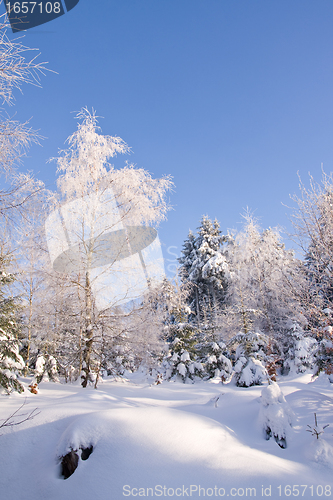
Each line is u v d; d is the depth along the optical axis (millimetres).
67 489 3346
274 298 14195
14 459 3906
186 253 30469
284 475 3328
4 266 6672
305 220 7168
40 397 6227
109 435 3916
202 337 17141
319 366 7023
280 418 4676
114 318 8141
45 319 8023
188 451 3656
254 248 16047
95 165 8508
